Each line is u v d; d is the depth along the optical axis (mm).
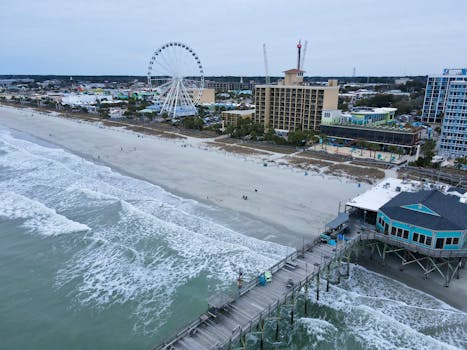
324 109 133500
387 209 51594
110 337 37906
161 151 113938
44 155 108750
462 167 95688
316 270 41719
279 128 147000
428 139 126188
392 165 96500
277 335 38188
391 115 151250
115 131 152125
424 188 63188
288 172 90375
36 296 44281
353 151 114250
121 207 68000
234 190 77500
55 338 37875
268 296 37312
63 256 52719
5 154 108125
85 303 43094
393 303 42531
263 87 143625
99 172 91250
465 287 45312
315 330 38906
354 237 49906
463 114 104875
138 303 43000
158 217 64500
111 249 54219
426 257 47625
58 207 69250
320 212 65625
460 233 45781
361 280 47500
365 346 36406
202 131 152500
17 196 73438
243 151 113938
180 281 46875
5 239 57031
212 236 57438
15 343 37281
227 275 47625
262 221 62375
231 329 32438
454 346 36219
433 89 172125
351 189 77438
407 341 36750
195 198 73250
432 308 41562
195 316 40625
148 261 51312
